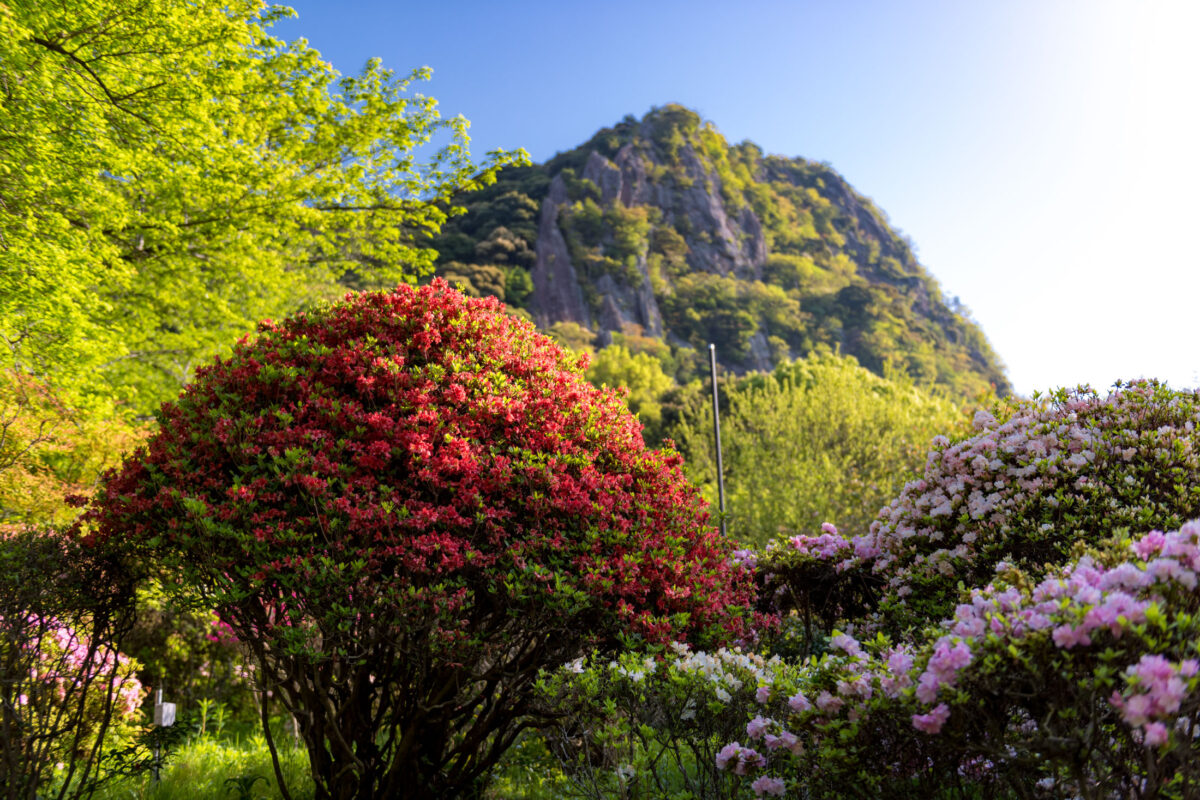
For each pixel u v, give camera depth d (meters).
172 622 7.20
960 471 4.68
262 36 9.88
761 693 2.85
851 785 2.47
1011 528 4.03
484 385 3.77
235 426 3.44
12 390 6.54
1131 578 2.05
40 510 6.12
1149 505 3.83
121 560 3.89
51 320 7.68
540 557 3.38
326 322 4.03
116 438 7.16
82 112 7.45
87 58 7.88
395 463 3.54
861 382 19.39
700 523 4.11
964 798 2.72
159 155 8.86
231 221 10.00
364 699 3.74
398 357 3.73
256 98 10.34
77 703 4.27
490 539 3.38
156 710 4.64
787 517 12.91
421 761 3.76
